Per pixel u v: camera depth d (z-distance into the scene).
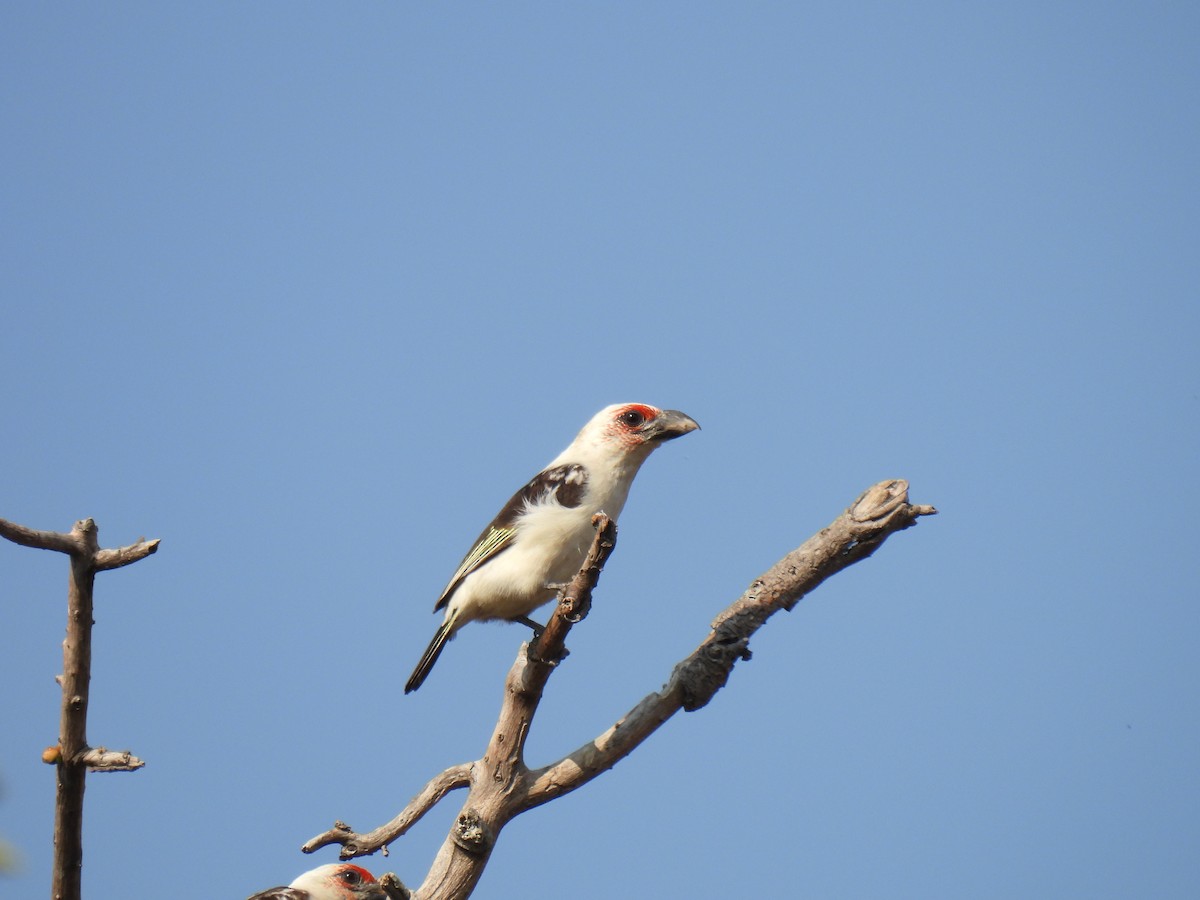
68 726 8.27
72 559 8.27
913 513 11.11
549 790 10.56
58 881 8.43
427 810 11.12
